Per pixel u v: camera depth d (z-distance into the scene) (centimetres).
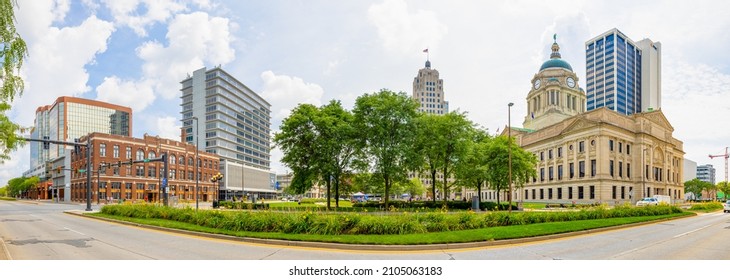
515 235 1659
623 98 15312
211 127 12056
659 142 7925
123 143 8012
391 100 3859
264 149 15412
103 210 3494
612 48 15462
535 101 10531
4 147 1883
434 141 4081
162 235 1850
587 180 6838
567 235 1867
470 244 1485
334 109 4162
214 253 1339
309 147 4053
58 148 13300
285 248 1439
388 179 4128
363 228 1680
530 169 4925
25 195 14488
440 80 18925
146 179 8338
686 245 1591
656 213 3456
